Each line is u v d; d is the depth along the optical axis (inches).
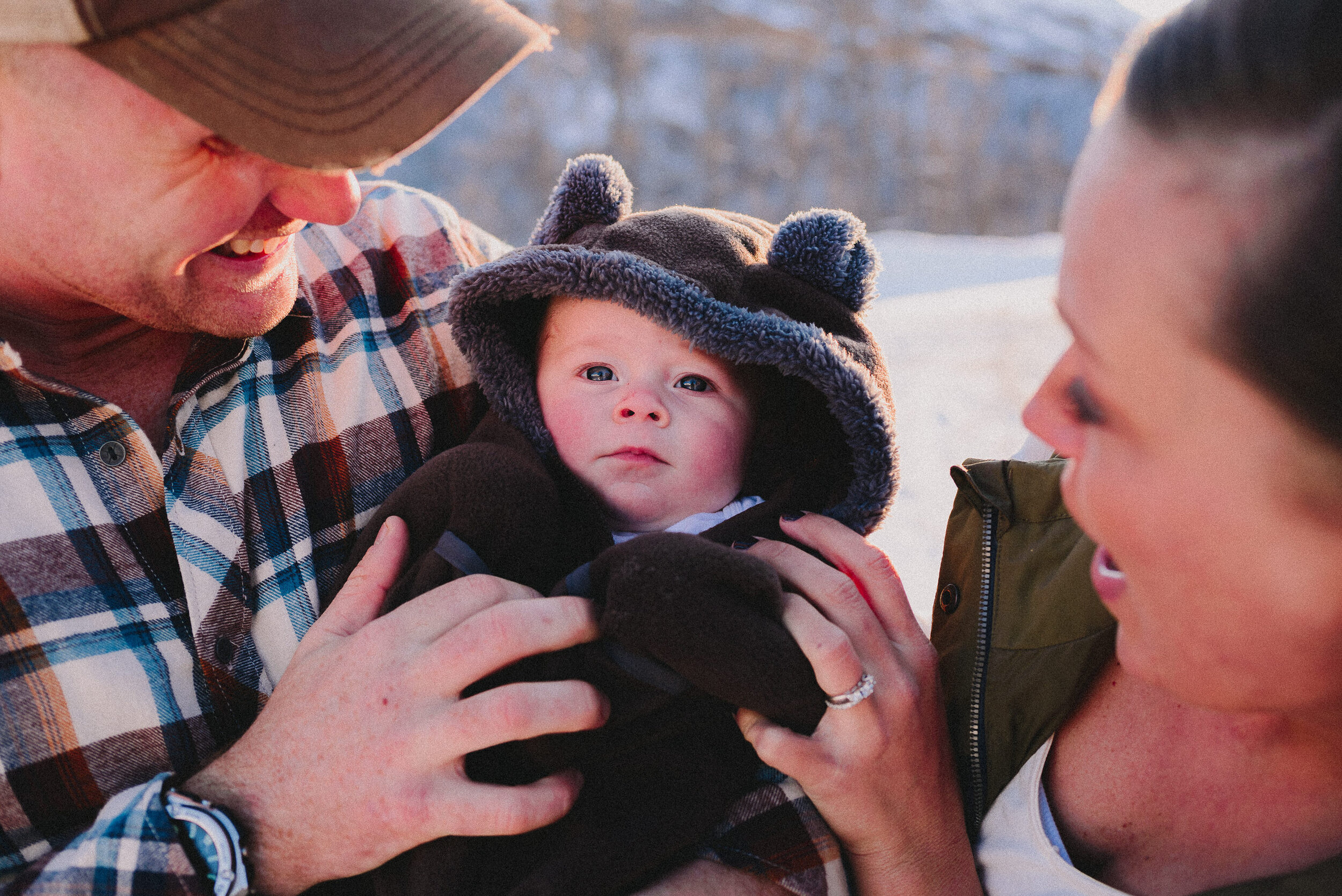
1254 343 24.5
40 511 44.0
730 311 51.8
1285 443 25.4
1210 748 39.8
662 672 43.0
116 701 43.4
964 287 480.4
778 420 58.6
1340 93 22.6
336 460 53.2
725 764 45.1
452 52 43.9
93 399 45.7
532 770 44.6
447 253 64.2
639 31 1555.1
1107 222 27.1
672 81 1517.0
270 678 48.8
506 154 1221.1
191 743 45.4
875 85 1565.0
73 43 38.3
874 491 54.8
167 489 47.3
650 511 53.9
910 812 43.1
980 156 1443.2
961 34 1977.1
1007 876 43.3
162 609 46.1
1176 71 25.5
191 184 42.5
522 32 46.4
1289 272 23.4
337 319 56.6
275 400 52.0
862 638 44.2
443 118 43.1
